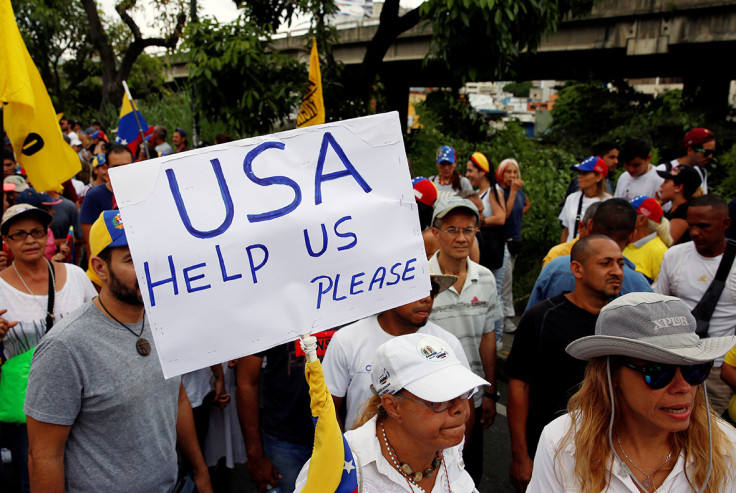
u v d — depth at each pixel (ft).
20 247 10.29
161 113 47.96
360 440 6.00
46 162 13.01
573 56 64.69
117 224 7.07
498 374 18.81
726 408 10.95
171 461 8.00
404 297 6.65
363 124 6.59
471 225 10.44
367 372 8.38
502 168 20.43
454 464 6.37
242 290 5.99
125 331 7.44
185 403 8.86
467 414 5.81
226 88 26.30
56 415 6.88
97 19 57.62
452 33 23.52
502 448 14.74
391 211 6.65
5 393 9.39
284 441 9.65
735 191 31.89
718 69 60.85
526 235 28.45
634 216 11.51
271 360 9.66
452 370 5.72
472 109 43.65
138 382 7.39
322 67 28.91
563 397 9.39
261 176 6.17
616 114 59.88
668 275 12.54
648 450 5.95
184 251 5.84
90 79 111.45
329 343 8.98
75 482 7.19
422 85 88.53
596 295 9.16
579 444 6.00
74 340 7.00
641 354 5.56
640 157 19.47
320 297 6.28
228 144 6.10
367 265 6.48
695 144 19.63
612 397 5.82
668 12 53.06
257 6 29.40
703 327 11.80
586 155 57.82
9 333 10.21
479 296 10.77
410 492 5.88
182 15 52.44
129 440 7.37
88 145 48.19
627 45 56.85
